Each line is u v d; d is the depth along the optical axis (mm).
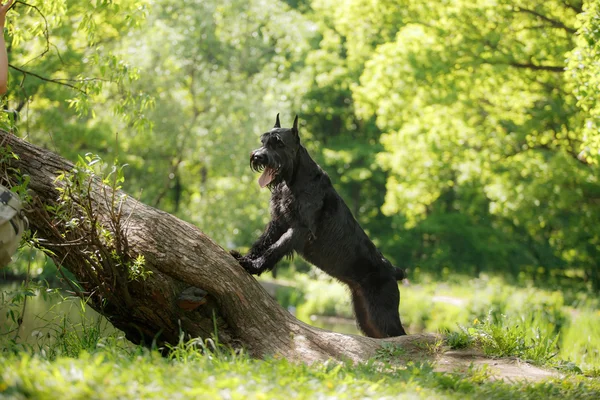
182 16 23281
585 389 5414
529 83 17703
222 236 23094
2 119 5871
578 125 16438
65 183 5754
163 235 5867
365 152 34344
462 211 29250
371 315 7398
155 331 6242
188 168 26000
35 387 3553
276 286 29156
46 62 16172
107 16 17234
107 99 20156
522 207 18594
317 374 4703
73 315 9344
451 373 5480
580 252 22984
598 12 9664
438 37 17906
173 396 3746
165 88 21781
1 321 7793
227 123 22578
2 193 4574
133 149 22703
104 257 5750
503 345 6840
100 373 3918
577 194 17906
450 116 19656
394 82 19422
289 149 6781
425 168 20984
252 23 24859
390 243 34281
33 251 6543
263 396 3873
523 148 19203
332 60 30953
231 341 6059
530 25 17000
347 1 20109
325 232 7023
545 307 16078
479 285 25109
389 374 5266
